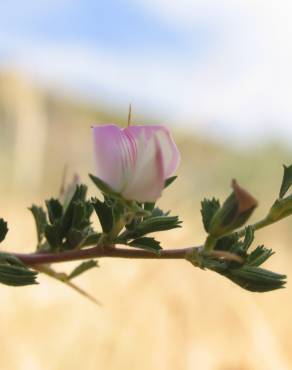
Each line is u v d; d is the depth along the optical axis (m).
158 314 0.42
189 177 0.53
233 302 0.43
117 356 0.39
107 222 0.15
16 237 0.44
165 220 0.15
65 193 0.16
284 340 0.44
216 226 0.14
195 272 0.45
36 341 0.38
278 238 0.57
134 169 0.14
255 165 0.59
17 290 0.38
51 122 0.88
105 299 0.41
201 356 0.41
